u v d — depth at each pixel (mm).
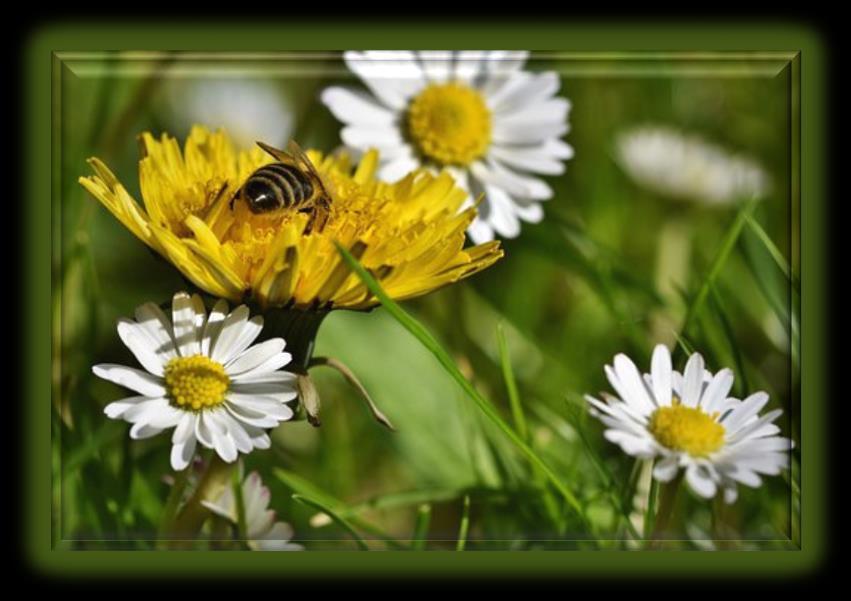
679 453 295
